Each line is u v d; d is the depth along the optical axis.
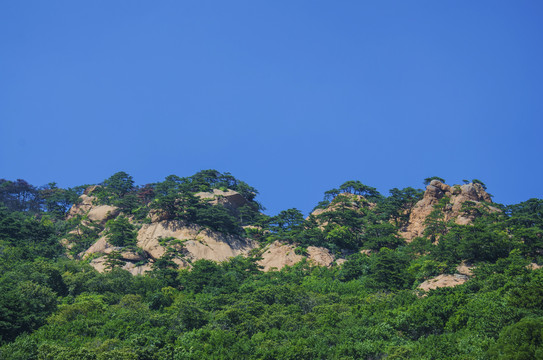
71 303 125.69
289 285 143.25
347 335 101.12
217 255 183.50
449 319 99.31
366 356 92.19
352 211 197.75
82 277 139.50
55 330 102.31
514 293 97.81
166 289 144.75
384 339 99.12
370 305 117.56
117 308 123.31
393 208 197.12
